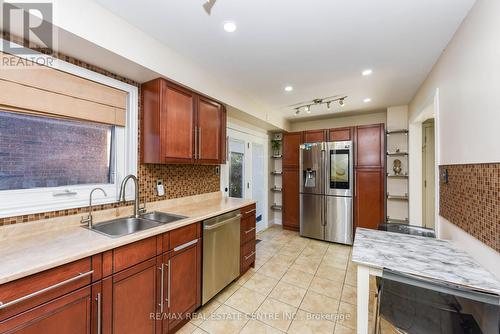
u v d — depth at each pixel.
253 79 2.54
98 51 1.45
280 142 4.76
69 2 1.25
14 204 1.30
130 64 1.64
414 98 3.03
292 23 1.57
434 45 1.82
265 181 4.46
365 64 2.17
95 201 1.70
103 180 1.82
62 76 1.49
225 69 2.30
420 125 3.22
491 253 1.14
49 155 1.51
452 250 1.44
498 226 1.08
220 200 2.79
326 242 3.67
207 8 1.42
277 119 4.08
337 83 2.65
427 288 0.99
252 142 4.00
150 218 2.00
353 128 3.61
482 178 1.23
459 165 1.54
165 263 1.54
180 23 1.57
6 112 1.32
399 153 3.43
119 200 1.80
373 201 3.43
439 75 2.00
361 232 1.85
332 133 3.78
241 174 3.71
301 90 2.89
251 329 1.68
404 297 1.06
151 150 1.92
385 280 1.11
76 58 1.54
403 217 3.52
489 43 1.18
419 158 3.21
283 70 2.31
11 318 0.87
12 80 1.27
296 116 4.34
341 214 3.58
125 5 1.39
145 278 1.40
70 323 1.05
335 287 2.27
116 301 1.24
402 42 1.79
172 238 1.60
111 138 1.88
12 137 1.35
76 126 1.65
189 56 2.04
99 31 1.39
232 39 1.77
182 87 2.07
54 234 1.36
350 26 1.60
